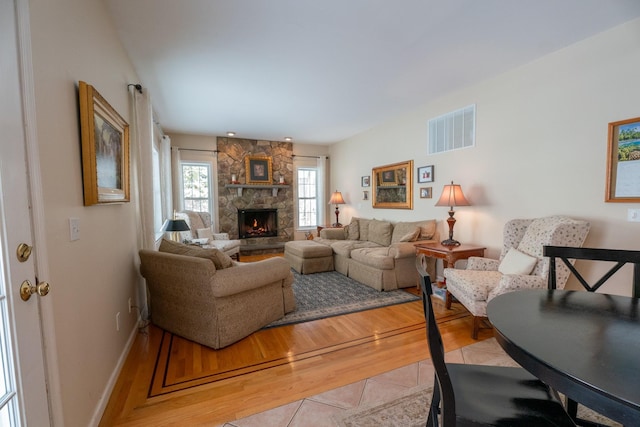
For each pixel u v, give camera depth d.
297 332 2.58
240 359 2.14
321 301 3.35
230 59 2.71
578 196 2.54
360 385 1.84
